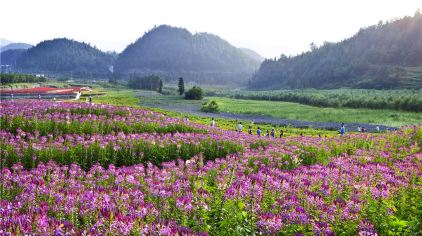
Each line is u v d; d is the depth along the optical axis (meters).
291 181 13.88
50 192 10.99
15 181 12.66
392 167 17.05
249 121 87.19
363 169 16.11
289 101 162.62
